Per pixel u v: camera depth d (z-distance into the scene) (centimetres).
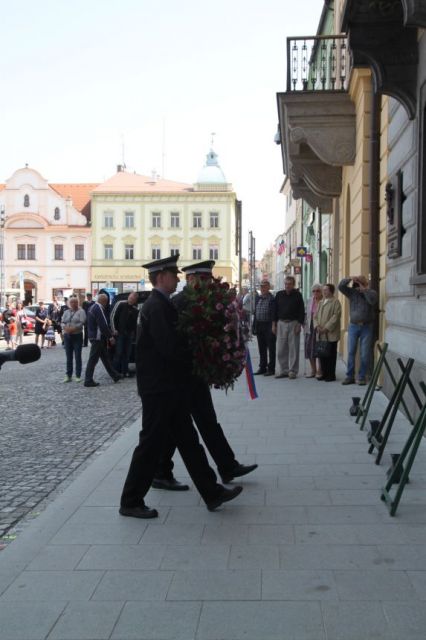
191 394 519
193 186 7575
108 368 1348
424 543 410
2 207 7362
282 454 645
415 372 740
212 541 424
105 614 329
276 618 320
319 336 1168
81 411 1000
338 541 417
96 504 508
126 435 786
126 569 383
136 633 310
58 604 340
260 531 439
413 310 755
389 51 747
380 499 498
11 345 2523
